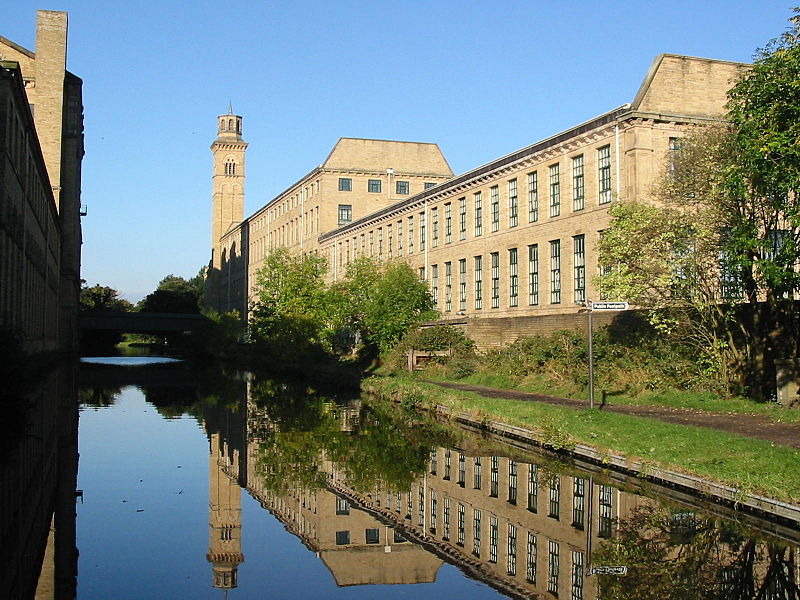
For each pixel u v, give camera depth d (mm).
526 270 42844
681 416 21891
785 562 10867
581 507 14375
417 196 56750
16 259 31594
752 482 13312
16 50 55625
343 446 22359
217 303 138875
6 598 9172
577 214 38156
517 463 19016
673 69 34750
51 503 14539
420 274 57031
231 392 41438
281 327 53156
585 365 28578
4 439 21250
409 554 12172
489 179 46938
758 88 21391
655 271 25703
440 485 17047
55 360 42594
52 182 56375
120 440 23500
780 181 20625
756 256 23953
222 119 140000
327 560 11789
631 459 16578
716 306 25219
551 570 11016
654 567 10805
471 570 11211
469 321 44031
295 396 38906
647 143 34188
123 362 80312
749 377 24672
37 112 55844
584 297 37594
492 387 34031
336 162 80688
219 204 139250
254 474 18422
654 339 27844
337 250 76312
